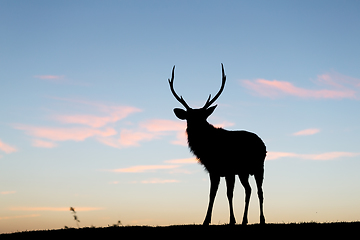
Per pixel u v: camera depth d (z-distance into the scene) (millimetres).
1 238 17875
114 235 17234
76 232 18141
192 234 16922
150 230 17828
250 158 21312
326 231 16828
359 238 15750
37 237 17578
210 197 20281
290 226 17891
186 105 21531
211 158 20531
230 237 16312
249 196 20969
